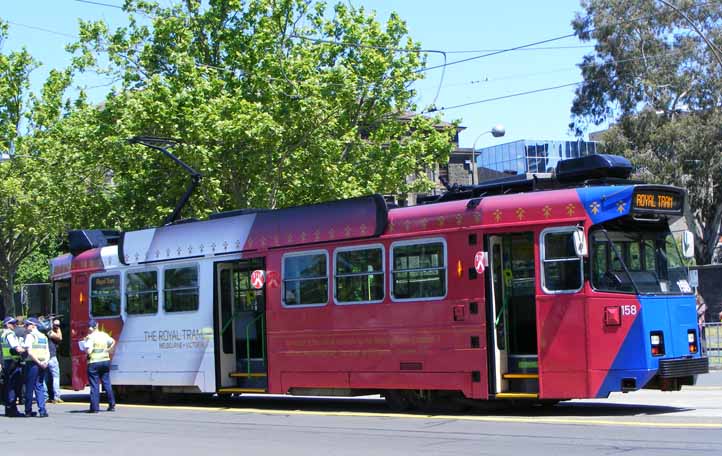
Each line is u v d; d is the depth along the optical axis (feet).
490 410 52.95
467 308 50.37
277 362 59.57
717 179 181.68
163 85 105.50
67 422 57.26
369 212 55.26
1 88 144.05
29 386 61.67
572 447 36.78
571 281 47.50
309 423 50.67
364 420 50.70
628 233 48.44
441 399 53.42
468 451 37.09
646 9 182.70
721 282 109.81
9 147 144.56
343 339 56.03
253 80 110.01
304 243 58.65
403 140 115.65
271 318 60.08
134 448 42.88
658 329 47.67
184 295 66.23
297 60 108.99
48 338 73.92
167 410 63.46
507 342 49.90
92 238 77.25
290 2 114.52
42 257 190.39
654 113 181.06
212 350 63.82
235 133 102.37
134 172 112.16
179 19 115.24
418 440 41.39
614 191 47.34
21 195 139.23
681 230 51.06
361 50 112.06
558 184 51.29
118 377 70.95
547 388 47.75
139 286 70.08
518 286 49.65
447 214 51.80
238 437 45.70
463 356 50.37
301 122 107.14
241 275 63.77
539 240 48.49
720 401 53.78
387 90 111.04
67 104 147.84
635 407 51.34
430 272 52.19
